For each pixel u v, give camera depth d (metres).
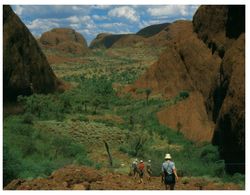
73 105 52.75
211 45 51.88
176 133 41.91
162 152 33.69
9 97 45.81
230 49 36.50
